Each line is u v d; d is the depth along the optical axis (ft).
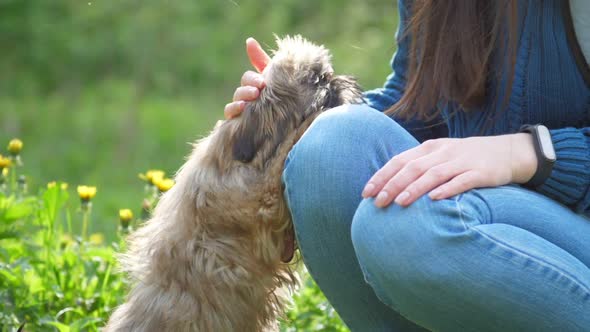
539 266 8.05
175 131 35.12
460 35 9.46
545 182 8.86
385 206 8.46
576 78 9.34
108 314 13.28
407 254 8.27
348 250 9.32
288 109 10.03
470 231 8.16
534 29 9.29
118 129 35.35
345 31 41.27
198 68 40.34
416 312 8.61
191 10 42.91
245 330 10.28
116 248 14.62
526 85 9.46
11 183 16.47
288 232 10.23
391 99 11.33
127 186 30.40
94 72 40.86
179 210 10.27
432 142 8.76
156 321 10.11
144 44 41.32
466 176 8.50
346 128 9.11
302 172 9.11
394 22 41.78
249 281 10.16
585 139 8.90
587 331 8.07
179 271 10.15
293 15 42.88
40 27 42.11
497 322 8.27
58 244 14.94
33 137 34.81
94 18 42.63
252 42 11.19
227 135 10.11
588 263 8.61
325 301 13.47
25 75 40.40
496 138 8.86
